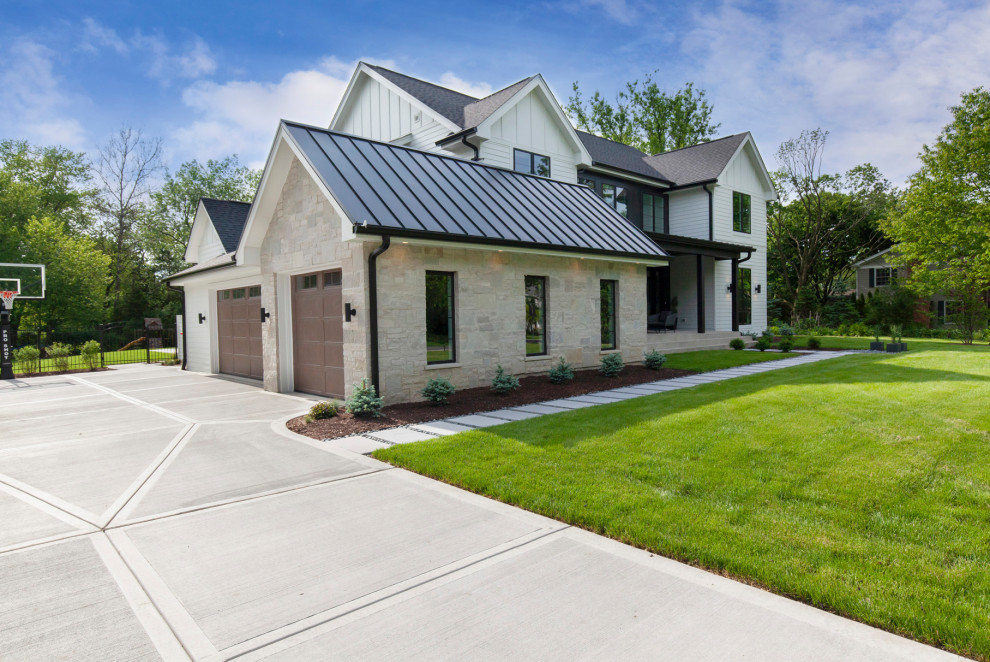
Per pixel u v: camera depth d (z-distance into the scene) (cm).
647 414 796
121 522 458
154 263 4681
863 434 647
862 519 416
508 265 1152
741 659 262
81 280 3441
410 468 601
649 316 2209
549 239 1163
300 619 306
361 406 853
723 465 550
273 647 280
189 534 430
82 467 632
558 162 1900
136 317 4094
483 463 588
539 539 409
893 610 292
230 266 1355
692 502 461
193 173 4784
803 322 3409
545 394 1030
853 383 1041
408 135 1828
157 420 924
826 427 684
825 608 307
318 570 365
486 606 315
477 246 1020
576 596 325
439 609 313
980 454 561
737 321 2194
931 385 994
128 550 402
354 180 979
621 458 586
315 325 1160
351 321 962
